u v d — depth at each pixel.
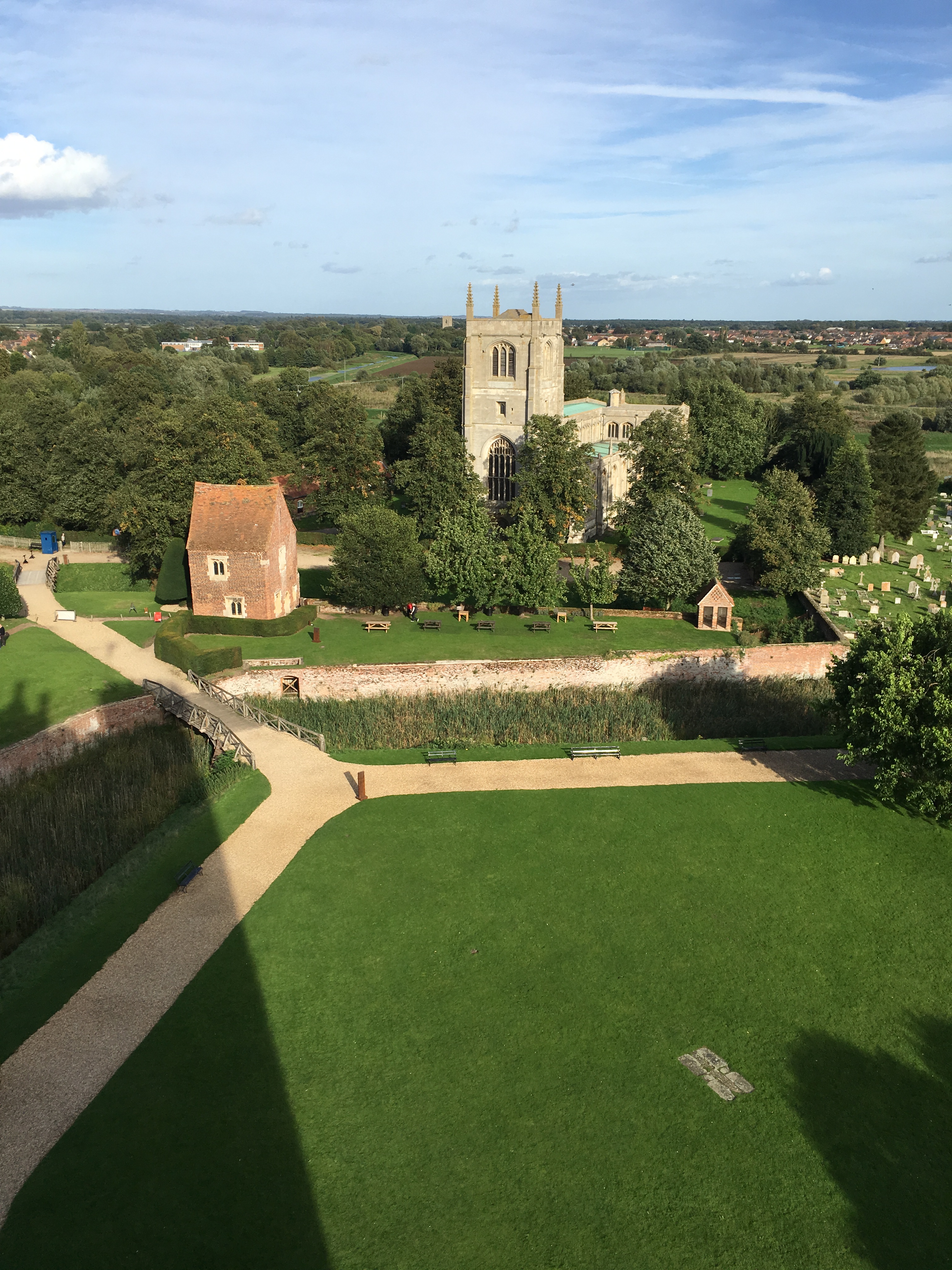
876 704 49.03
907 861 46.16
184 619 80.56
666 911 41.69
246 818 48.88
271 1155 28.77
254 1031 33.78
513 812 49.88
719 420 168.25
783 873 44.84
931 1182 28.77
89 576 102.12
